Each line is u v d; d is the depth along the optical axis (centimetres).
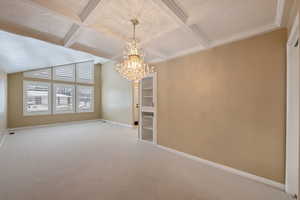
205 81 251
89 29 187
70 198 163
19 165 239
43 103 554
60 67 597
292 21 140
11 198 160
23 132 467
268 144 187
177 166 243
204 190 180
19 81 499
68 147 331
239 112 212
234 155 218
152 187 185
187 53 272
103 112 721
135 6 149
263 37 189
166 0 135
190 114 274
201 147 259
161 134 330
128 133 473
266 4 142
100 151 310
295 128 164
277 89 180
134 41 197
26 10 152
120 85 625
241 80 209
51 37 219
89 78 694
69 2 144
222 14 160
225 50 226
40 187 181
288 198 164
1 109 369
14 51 291
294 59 162
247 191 177
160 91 330
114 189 180
